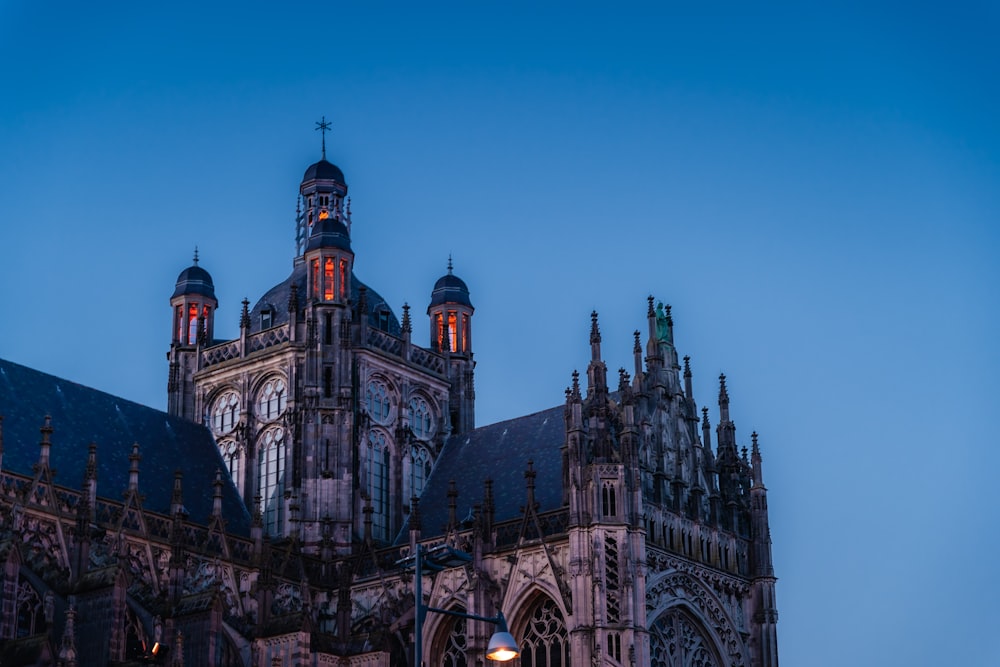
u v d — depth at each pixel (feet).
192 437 406.21
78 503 321.32
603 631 322.75
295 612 338.13
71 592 290.76
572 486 335.47
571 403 342.64
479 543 350.23
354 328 410.93
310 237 416.67
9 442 339.36
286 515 386.73
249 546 361.10
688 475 369.71
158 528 339.77
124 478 364.38
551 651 338.13
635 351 368.48
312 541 383.04
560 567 337.52
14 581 277.85
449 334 451.94
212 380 420.77
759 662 368.27
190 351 429.38
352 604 373.20
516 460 394.11
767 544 378.32
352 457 394.11
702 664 354.33
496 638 197.98
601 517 331.57
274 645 334.44
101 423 375.25
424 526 397.60
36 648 263.29
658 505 353.10
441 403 435.53
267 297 433.48
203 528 351.46
